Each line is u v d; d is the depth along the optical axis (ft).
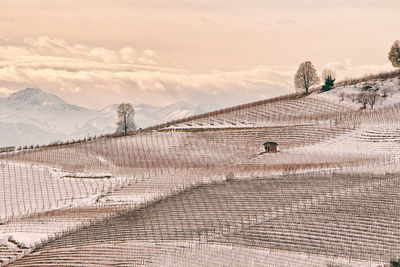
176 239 387.55
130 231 412.77
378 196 422.41
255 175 517.96
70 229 432.66
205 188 490.49
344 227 376.48
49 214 476.13
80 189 540.52
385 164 517.14
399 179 457.68
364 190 436.76
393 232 364.17
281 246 358.23
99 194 521.24
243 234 383.04
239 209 429.79
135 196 504.02
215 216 422.41
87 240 404.77
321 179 476.95
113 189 529.86
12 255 391.04
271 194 451.94
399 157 541.75
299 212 408.87
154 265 345.31
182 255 357.00
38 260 374.43
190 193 481.46
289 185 469.57
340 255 338.13
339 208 406.82
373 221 380.99
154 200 478.18
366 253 338.54
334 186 452.76
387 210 396.98
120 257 364.79
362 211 398.01
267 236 375.45
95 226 433.48
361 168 506.89
